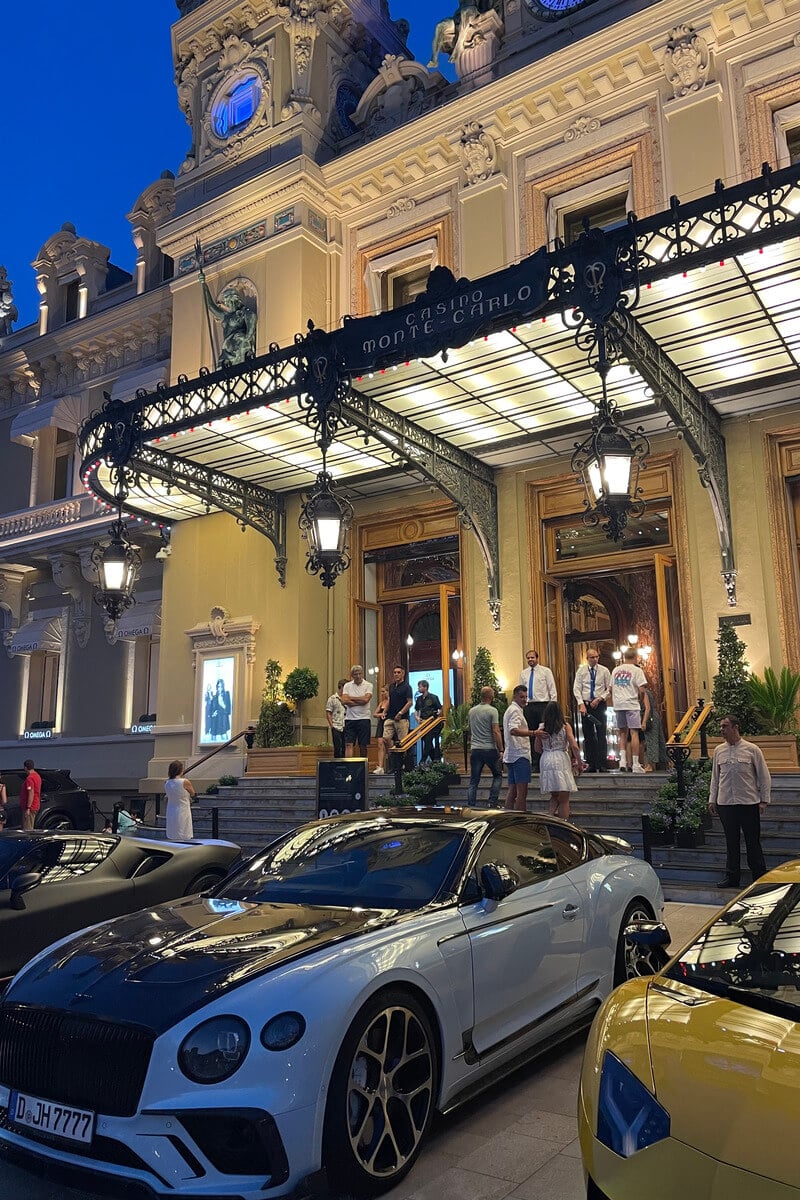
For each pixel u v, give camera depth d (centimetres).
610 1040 297
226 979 370
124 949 423
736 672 1282
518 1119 434
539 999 479
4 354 2545
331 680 1772
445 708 1576
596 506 862
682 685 1420
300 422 1400
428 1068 394
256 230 1847
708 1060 268
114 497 1695
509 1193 361
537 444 1509
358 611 1808
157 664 2206
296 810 1476
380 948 396
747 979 318
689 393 1298
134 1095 346
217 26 2006
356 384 1285
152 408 1388
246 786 1614
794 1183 219
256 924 439
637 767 1315
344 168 1777
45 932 686
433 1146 407
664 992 324
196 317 1909
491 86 1586
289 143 1828
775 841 1049
